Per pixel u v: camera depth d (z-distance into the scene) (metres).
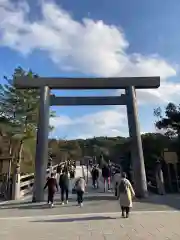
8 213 11.75
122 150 37.56
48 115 16.73
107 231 7.95
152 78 17.66
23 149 29.73
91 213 11.22
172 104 25.72
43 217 10.62
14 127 26.88
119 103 17.55
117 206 12.82
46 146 16.06
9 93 26.92
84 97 17.41
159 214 10.63
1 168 19.23
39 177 15.41
